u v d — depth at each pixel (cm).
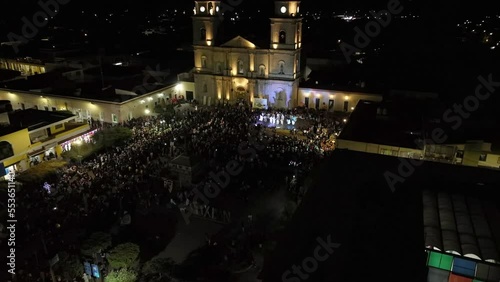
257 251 3262
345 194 2672
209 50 7500
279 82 7044
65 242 3416
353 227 2325
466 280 1950
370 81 7238
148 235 3556
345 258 2072
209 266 3034
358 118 5247
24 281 2941
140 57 9356
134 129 5953
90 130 5719
